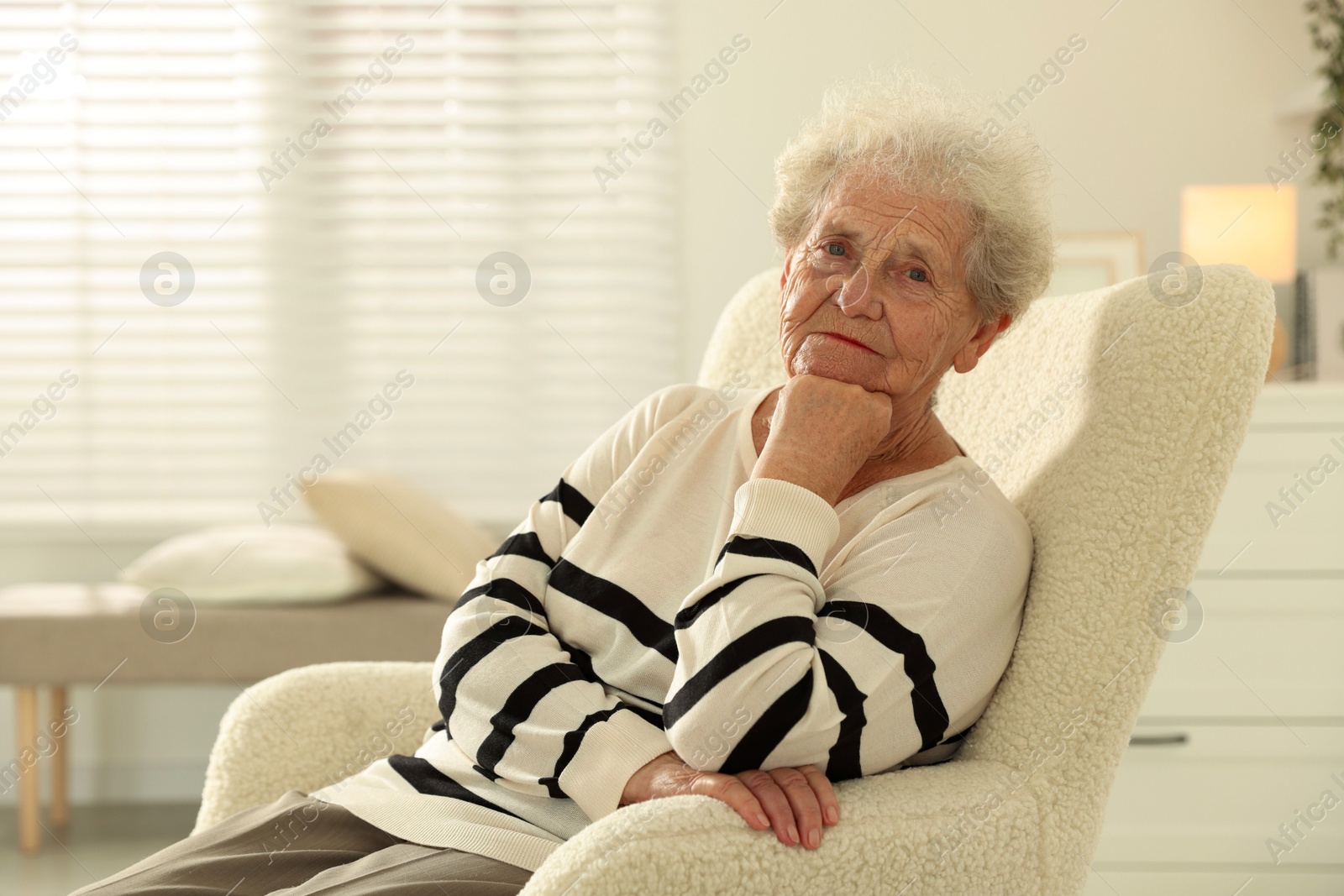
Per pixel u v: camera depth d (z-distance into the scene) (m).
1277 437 1.94
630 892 0.67
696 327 2.66
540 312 2.66
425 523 2.23
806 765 0.78
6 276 2.61
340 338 2.65
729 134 2.62
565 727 0.85
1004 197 0.94
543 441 2.68
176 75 2.58
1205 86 2.56
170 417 2.64
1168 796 1.96
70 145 2.60
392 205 2.64
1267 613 1.94
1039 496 0.96
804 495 0.84
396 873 0.83
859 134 0.97
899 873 0.75
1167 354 0.88
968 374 1.15
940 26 2.57
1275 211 2.23
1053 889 0.82
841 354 0.91
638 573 0.96
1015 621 0.90
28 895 2.05
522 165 2.63
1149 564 0.86
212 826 1.00
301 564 2.20
